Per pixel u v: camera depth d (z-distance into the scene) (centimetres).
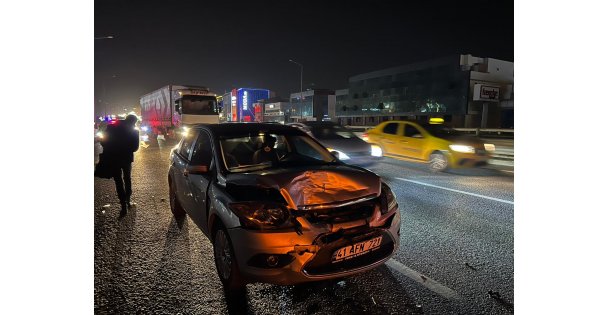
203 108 2088
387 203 332
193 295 317
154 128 2767
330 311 293
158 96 2572
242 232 290
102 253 406
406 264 379
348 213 303
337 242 289
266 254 281
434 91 4166
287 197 299
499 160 1359
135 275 353
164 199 666
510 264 379
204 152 430
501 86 3906
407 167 1099
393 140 1140
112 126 566
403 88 4631
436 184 820
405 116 4603
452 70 3978
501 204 632
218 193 333
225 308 297
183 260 388
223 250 328
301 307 298
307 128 1138
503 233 477
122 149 570
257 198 311
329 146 982
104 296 313
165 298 312
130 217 546
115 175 566
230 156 394
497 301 306
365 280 344
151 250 415
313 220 290
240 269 294
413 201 655
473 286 332
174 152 547
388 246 329
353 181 334
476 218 545
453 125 3928
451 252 412
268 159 414
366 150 1005
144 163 1192
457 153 944
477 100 3738
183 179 459
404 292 321
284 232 281
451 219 541
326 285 334
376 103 5106
